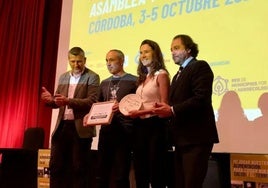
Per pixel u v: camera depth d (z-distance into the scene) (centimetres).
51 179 292
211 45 348
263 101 309
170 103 235
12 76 560
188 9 371
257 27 321
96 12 453
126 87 284
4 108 561
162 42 386
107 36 436
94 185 325
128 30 417
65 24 483
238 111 322
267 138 303
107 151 272
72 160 289
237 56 329
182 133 220
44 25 551
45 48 546
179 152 230
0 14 586
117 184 263
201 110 218
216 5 351
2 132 555
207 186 276
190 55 241
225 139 326
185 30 370
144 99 255
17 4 576
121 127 270
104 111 269
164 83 253
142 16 408
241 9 333
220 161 283
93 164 331
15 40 570
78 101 283
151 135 244
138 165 247
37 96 533
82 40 458
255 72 317
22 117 539
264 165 257
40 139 432
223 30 342
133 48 409
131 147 271
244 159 267
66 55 473
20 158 297
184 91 227
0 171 290
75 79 308
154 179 239
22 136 535
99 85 304
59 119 297
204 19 357
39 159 394
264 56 313
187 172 216
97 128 406
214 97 338
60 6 539
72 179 291
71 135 292
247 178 264
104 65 430
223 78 335
